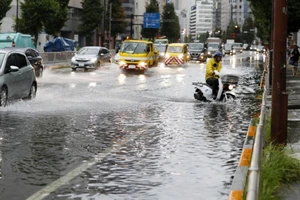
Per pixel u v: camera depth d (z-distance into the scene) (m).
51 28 63.62
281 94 8.52
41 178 6.75
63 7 65.94
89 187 6.33
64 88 21.16
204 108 15.20
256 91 21.36
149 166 7.54
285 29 8.46
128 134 10.38
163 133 10.57
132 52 35.00
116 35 99.62
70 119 12.27
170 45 45.44
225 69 40.09
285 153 7.41
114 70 35.78
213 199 5.88
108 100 16.72
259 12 37.59
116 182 6.59
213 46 73.69
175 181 6.68
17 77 14.94
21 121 11.73
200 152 8.63
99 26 85.56
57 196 5.92
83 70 35.81
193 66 43.94
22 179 6.69
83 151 8.59
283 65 8.52
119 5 95.88
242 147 9.12
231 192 5.53
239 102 17.05
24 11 58.44
